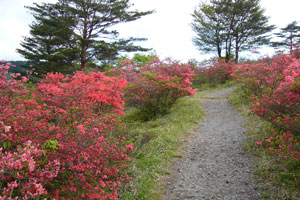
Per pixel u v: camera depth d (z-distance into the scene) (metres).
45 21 16.94
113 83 5.56
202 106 10.24
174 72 9.65
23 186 2.17
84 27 17.55
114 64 20.70
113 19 17.77
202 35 23.31
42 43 18.39
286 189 3.51
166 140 5.98
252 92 9.30
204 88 16.02
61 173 2.87
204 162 4.91
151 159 4.89
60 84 5.18
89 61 20.16
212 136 6.43
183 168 4.71
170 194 3.83
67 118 3.56
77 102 4.00
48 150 2.69
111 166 3.59
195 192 3.84
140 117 9.05
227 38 22.73
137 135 6.17
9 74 3.63
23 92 3.79
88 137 3.10
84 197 2.88
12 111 3.07
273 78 6.60
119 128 5.44
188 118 8.09
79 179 2.87
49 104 4.10
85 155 2.90
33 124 3.04
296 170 3.83
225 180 4.12
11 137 2.58
